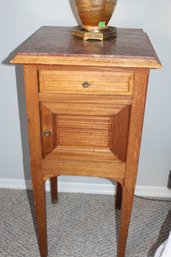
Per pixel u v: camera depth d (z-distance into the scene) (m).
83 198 1.40
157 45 1.12
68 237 1.18
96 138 0.85
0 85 1.23
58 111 0.81
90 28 0.88
